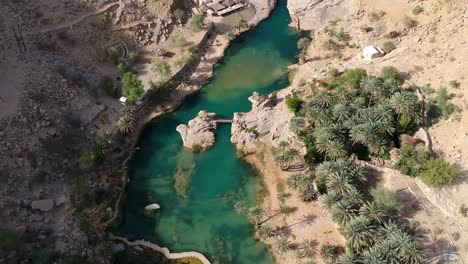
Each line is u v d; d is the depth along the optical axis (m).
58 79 116.12
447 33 123.81
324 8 146.25
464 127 104.44
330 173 96.94
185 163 112.62
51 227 93.69
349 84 117.00
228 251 95.75
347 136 106.00
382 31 135.00
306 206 100.31
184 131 117.12
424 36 127.19
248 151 113.19
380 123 104.25
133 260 93.06
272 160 110.25
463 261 87.88
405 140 105.44
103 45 130.25
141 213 102.56
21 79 111.69
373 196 94.56
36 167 100.44
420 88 114.75
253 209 99.56
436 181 96.12
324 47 135.88
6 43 118.31
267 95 124.75
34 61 117.69
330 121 107.69
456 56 117.62
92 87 120.88
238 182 108.12
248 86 129.75
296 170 107.06
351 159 101.25
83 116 114.00
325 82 122.56
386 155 103.88
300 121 109.81
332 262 86.81
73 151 106.94
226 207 103.62
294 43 141.62
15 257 85.88
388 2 140.50
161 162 112.88
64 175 102.75
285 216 99.25
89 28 129.50
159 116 122.06
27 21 124.00
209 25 143.88
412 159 100.88
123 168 109.12
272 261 93.44
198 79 131.25
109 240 96.50
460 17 125.00
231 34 143.75
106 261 91.31
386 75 117.56
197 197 105.81
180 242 97.44
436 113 108.94
